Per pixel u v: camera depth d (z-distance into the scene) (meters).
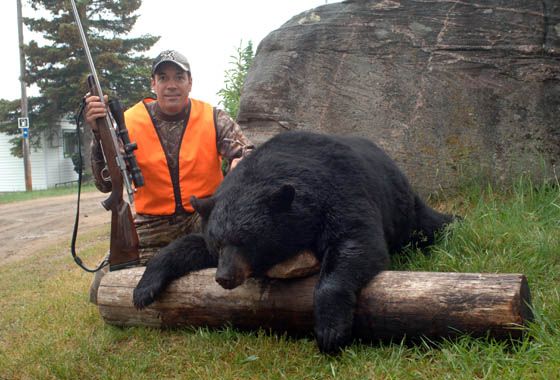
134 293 4.19
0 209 19.38
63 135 35.69
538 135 6.29
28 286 7.32
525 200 5.75
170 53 5.16
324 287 3.54
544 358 3.01
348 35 7.23
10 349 4.55
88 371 3.82
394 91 6.95
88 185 31.50
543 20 6.42
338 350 3.45
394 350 3.42
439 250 4.85
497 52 6.55
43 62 31.02
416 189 6.68
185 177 5.29
